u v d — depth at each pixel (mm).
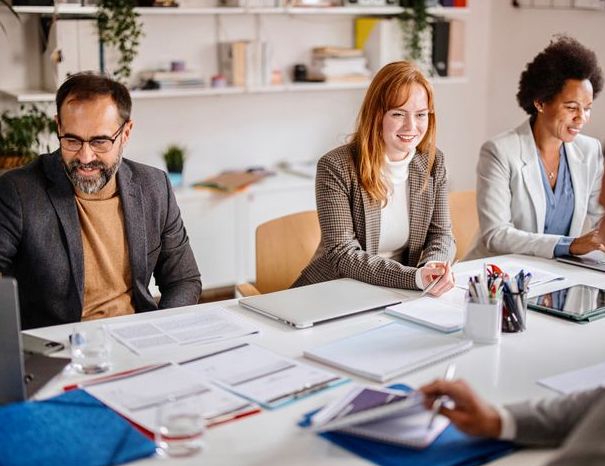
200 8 4328
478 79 5238
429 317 2084
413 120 2553
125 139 2385
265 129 4977
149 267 2514
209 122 4816
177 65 4512
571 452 1222
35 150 4133
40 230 2324
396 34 4840
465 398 1465
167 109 4699
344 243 2549
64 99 2273
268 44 4598
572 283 2469
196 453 1411
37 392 1640
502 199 2977
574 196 3064
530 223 3023
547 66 2887
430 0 4781
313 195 4695
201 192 4453
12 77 4262
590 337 2012
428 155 2729
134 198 2455
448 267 2338
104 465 1355
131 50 4160
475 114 5301
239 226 4555
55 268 2336
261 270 2871
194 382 1686
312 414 1551
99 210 2406
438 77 4949
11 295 1555
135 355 1851
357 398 1580
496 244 2922
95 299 2412
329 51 4773
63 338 1957
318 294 2289
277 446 1440
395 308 2166
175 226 2582
